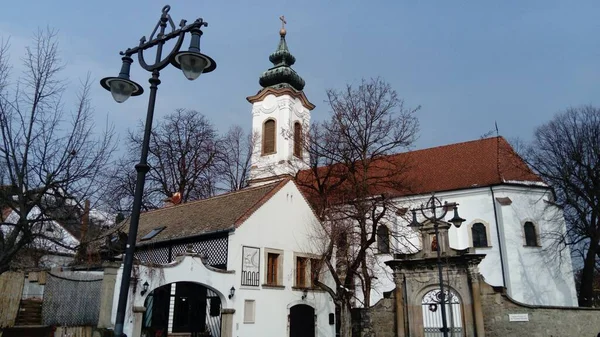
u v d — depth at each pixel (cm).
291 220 2917
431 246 2614
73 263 2255
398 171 3372
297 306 2833
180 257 2214
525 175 3759
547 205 3634
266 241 2697
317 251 3025
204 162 4528
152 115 1064
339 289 2664
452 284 2495
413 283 2602
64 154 1431
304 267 2948
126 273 955
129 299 1970
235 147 4941
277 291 2683
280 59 5191
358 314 2730
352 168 3172
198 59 1067
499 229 3550
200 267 2295
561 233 3531
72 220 1449
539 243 3531
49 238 1439
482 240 3603
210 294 2550
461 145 4284
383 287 3734
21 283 2192
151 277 2070
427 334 2508
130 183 3962
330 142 3300
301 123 4803
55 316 2180
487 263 3528
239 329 2395
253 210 2653
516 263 3434
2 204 1408
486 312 2411
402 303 2605
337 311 3356
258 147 4906
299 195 3041
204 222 2770
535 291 3400
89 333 1922
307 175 3875
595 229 3319
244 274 2508
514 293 3372
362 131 3177
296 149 4606
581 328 2322
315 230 3056
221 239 2538
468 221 3684
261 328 2523
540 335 2291
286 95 4912
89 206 1507
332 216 2939
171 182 4425
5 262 1316
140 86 1171
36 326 2050
